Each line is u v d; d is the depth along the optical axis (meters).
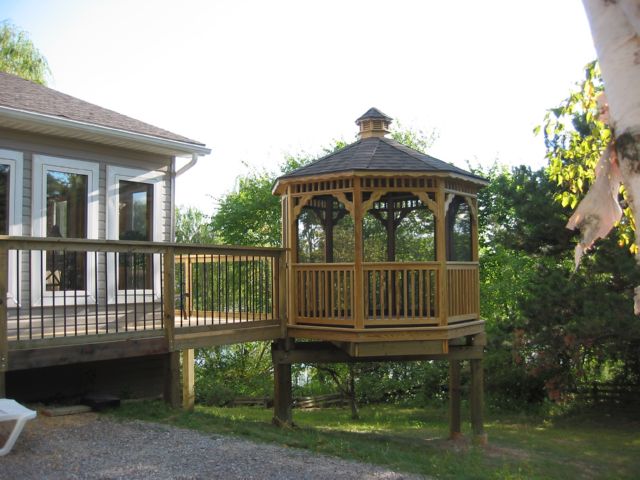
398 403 20.36
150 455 5.75
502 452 10.86
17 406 5.66
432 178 9.44
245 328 9.19
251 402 18.84
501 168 25.20
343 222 11.48
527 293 18.55
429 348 9.48
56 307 8.82
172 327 7.91
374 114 11.17
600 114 4.44
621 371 17.53
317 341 10.57
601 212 3.81
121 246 7.38
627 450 12.30
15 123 8.31
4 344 6.30
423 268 9.45
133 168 9.98
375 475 5.93
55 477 4.96
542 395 17.72
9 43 24.44
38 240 6.58
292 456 6.23
